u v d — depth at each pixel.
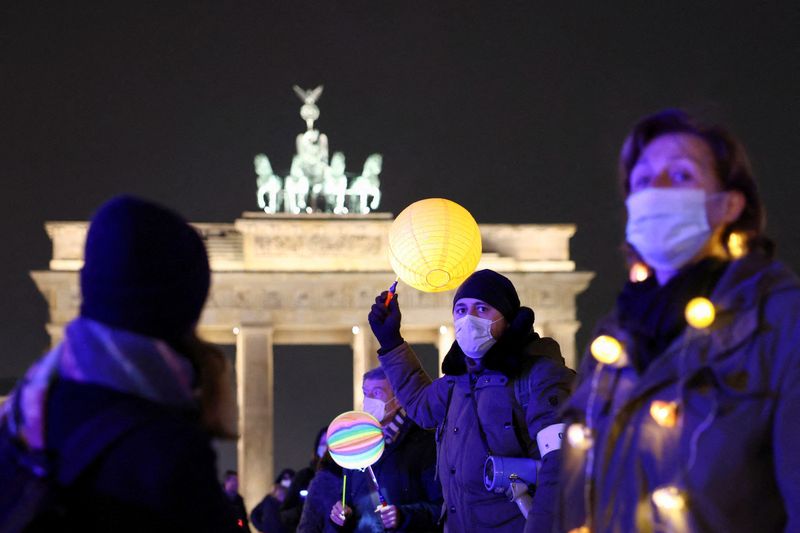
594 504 6.65
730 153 6.73
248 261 89.81
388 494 15.13
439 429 12.13
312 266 90.19
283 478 33.50
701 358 6.26
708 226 6.49
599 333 6.91
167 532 5.55
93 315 5.96
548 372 11.15
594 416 6.81
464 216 12.48
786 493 5.96
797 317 6.13
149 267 5.98
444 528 11.80
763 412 6.12
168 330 6.09
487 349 11.43
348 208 100.31
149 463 5.54
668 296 6.58
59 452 5.60
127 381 5.80
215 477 5.75
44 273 86.31
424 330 94.94
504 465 10.96
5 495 5.61
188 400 6.01
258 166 93.25
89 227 6.11
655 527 6.26
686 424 6.23
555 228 90.75
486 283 11.48
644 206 6.50
